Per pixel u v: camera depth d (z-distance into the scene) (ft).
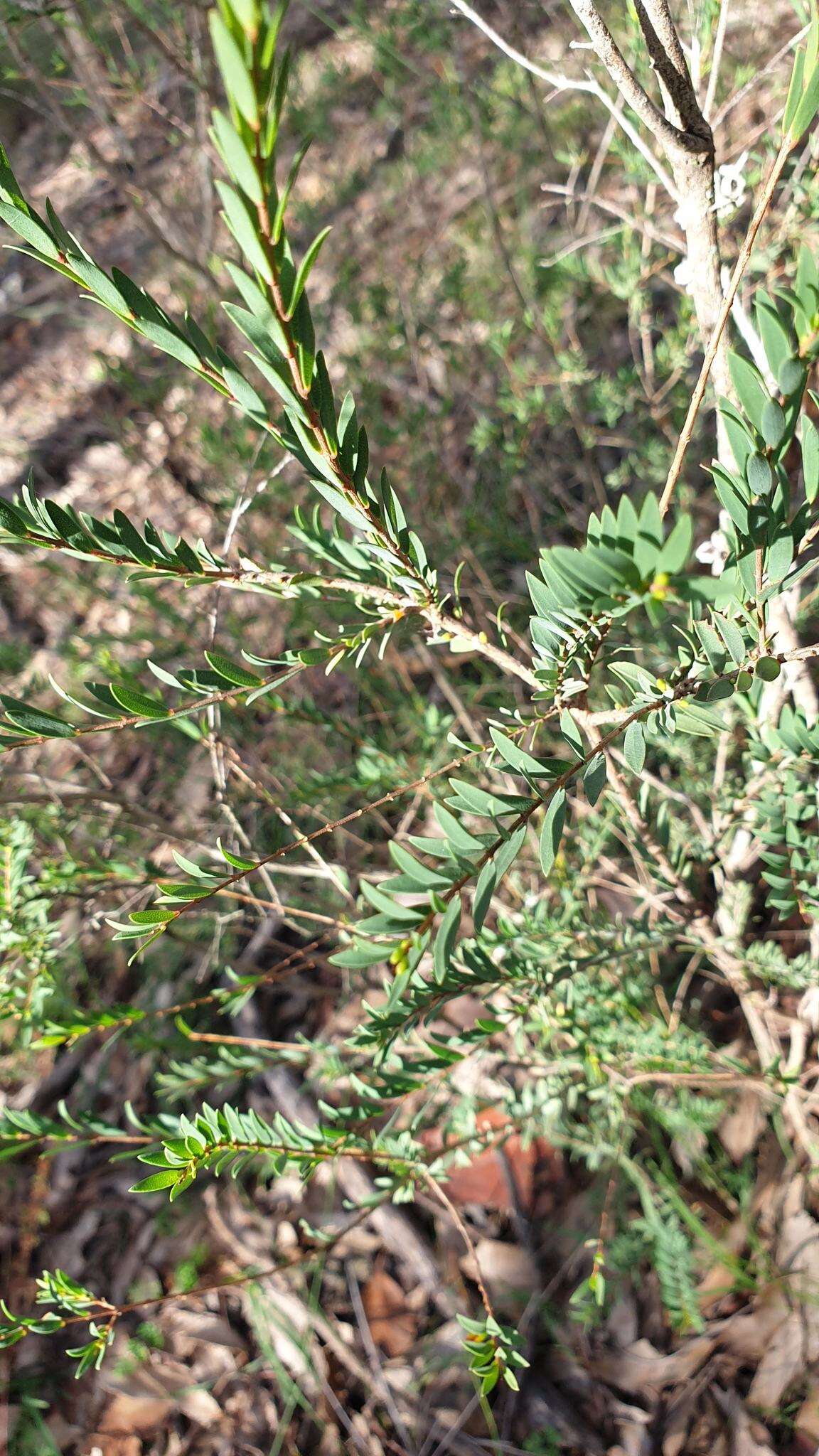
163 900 1.05
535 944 1.76
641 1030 2.11
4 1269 3.67
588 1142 2.62
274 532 3.42
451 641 1.21
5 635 4.52
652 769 3.00
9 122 6.35
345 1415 3.02
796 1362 2.59
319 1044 2.14
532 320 3.30
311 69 5.47
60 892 1.99
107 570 3.55
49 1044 1.76
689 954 3.13
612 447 3.99
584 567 0.79
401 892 0.97
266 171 0.76
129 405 5.41
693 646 1.04
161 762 3.17
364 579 1.22
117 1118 3.79
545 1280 3.01
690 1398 2.69
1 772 2.24
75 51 3.52
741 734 2.14
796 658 1.00
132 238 5.97
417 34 3.53
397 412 4.10
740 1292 2.76
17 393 6.10
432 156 4.55
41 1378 3.40
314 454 0.96
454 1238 3.18
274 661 1.12
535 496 3.56
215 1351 3.31
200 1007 3.73
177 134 3.75
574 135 4.24
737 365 0.84
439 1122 2.34
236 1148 1.24
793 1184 2.74
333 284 4.49
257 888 2.74
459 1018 3.15
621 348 4.08
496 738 1.00
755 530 0.91
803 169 2.00
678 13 2.42
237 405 1.01
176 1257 3.51
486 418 3.34
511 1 4.29
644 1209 2.91
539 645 1.09
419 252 4.66
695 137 1.24
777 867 1.55
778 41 2.94
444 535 3.19
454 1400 2.95
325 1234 1.60
